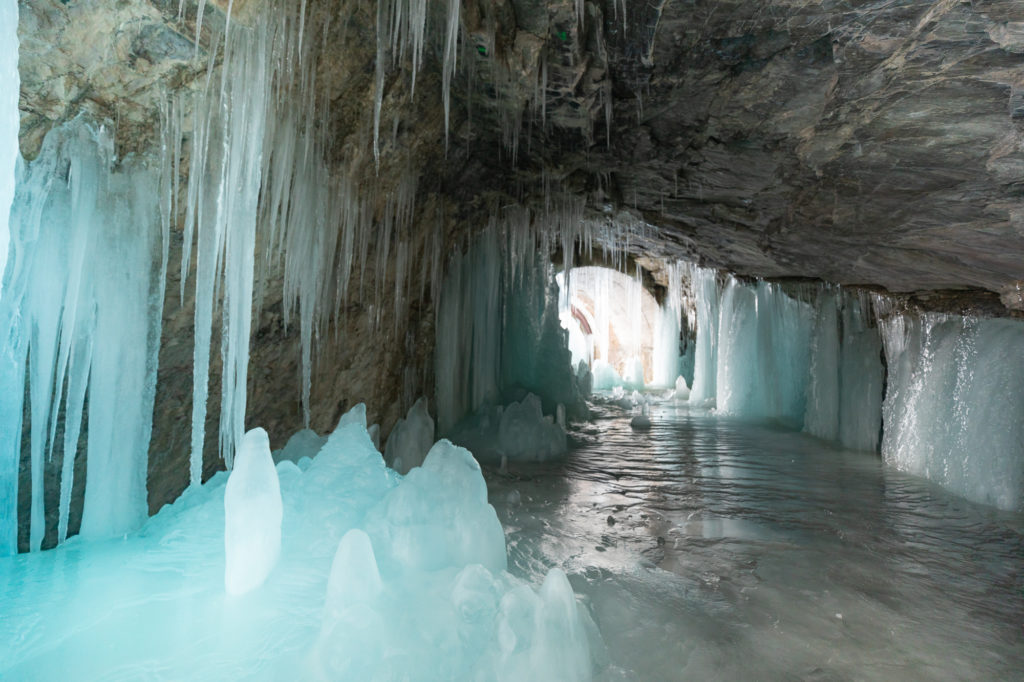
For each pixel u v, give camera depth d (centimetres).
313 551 343
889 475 711
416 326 825
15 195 288
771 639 300
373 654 236
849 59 431
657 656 282
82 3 266
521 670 232
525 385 1231
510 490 615
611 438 1025
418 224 747
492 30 478
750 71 489
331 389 617
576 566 394
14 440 305
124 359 343
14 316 296
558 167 763
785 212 736
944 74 405
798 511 545
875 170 543
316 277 486
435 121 608
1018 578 386
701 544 446
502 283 1184
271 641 255
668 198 833
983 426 591
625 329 2244
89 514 349
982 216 532
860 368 908
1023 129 425
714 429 1134
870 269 763
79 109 300
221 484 428
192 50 311
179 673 229
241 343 372
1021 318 639
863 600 349
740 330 1320
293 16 368
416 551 327
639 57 509
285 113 402
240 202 355
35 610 270
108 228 324
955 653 291
